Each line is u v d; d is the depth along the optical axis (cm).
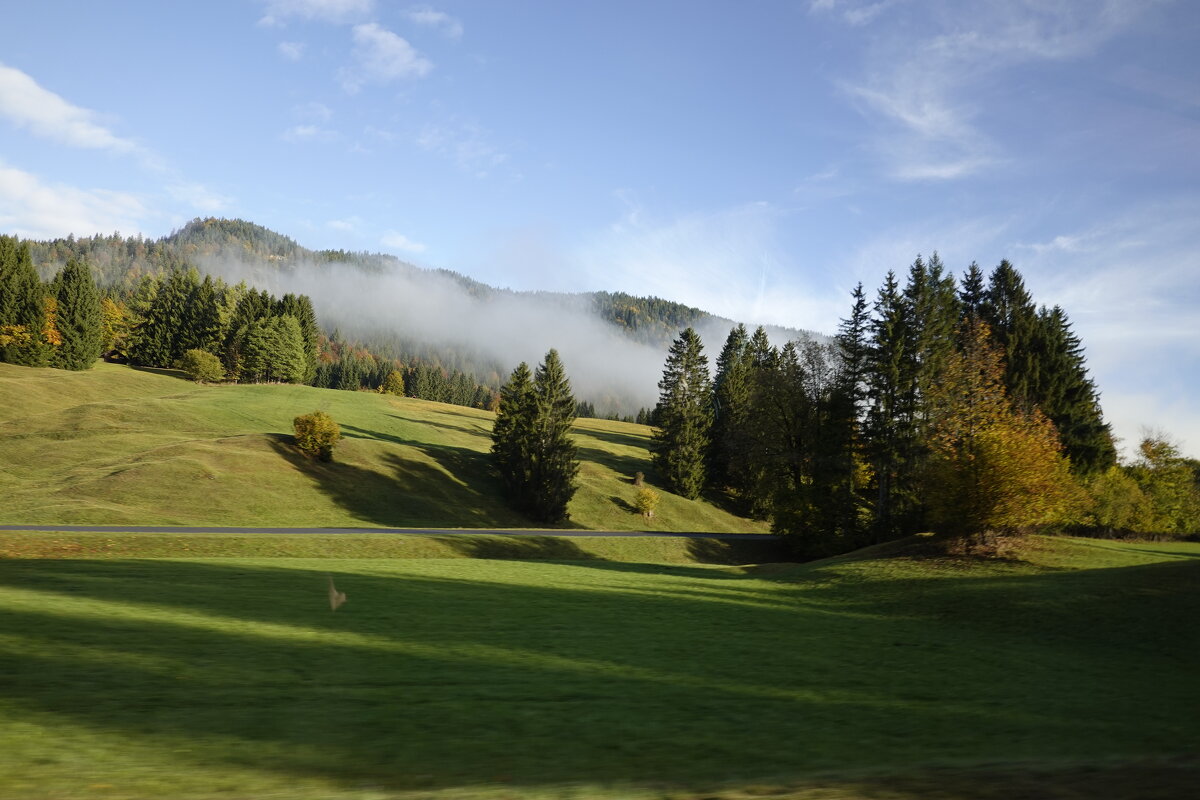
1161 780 707
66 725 762
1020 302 5578
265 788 621
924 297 4991
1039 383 5238
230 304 14012
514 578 2730
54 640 1145
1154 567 2536
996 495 3131
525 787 655
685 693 1112
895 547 3541
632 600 2297
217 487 5541
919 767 763
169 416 8162
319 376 16888
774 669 1362
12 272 10425
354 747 756
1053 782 696
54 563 2236
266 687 975
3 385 8531
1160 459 5272
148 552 3259
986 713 1102
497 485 7575
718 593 2678
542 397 7212
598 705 998
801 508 4866
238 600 1717
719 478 9169
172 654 1121
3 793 573
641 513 7662
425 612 1756
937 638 1920
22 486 5406
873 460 4894
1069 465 3603
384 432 9306
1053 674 1494
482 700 984
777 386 5178
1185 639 1861
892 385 4859
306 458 6625
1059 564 2967
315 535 3947
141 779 626
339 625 1495
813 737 903
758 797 637
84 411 7675
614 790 653
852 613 2405
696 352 8656
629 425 15262
